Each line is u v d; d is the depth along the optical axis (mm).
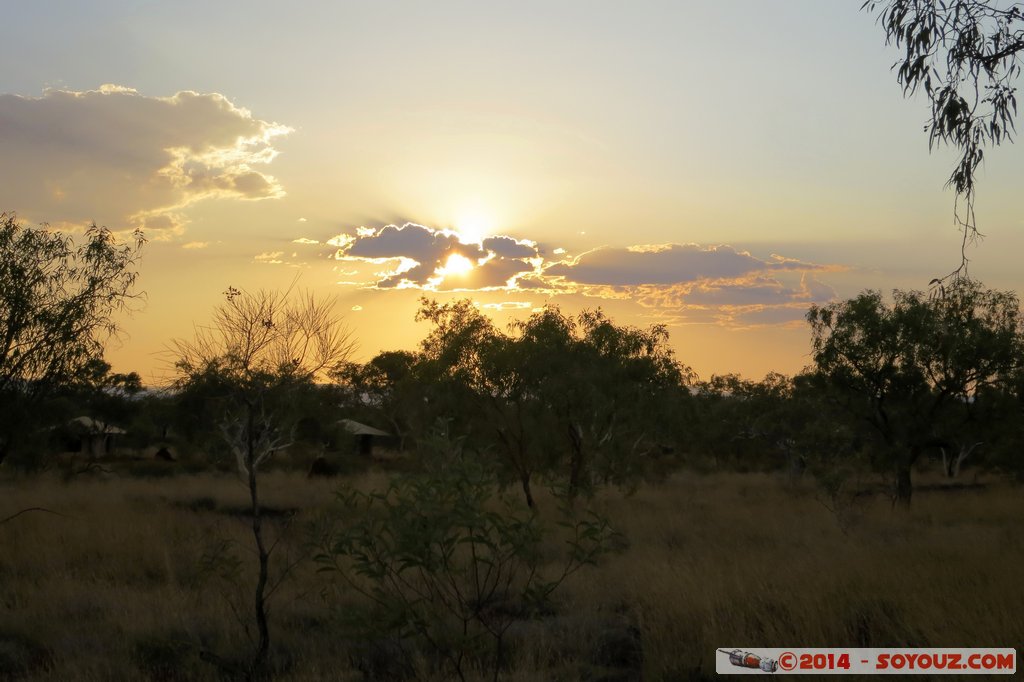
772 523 18750
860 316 26156
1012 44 7625
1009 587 8516
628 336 25781
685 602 9039
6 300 14078
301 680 7230
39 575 11273
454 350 23891
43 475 27344
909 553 12195
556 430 23688
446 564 6234
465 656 7703
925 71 7836
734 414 49844
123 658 7711
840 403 26703
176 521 16953
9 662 7613
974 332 25344
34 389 14781
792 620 8172
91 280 14688
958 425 26469
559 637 8570
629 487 26250
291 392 8672
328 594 10008
